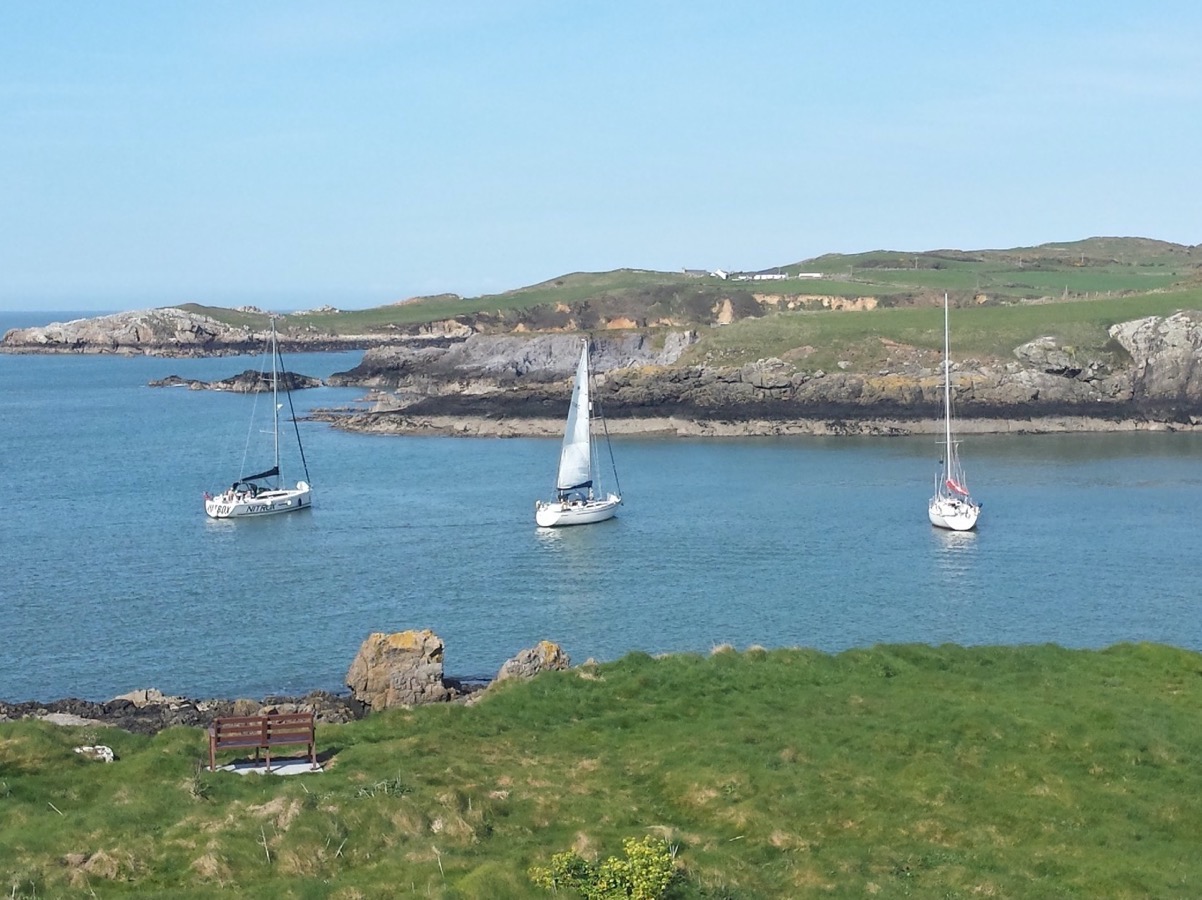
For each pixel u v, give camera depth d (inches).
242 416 6215.6
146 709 1593.3
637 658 1298.0
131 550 2999.5
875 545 2930.6
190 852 762.8
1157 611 2283.5
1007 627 2178.9
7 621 2277.3
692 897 713.0
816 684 1218.0
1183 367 5324.8
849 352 5777.6
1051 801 923.4
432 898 689.0
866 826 864.3
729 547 2942.9
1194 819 902.4
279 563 2829.7
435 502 3686.0
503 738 1044.5
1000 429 5191.9
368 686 1600.6
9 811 842.2
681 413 5393.7
